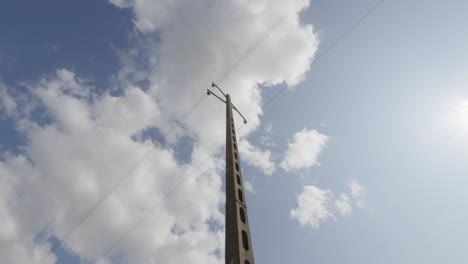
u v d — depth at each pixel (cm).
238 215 1700
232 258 1480
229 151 2250
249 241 1608
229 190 1895
